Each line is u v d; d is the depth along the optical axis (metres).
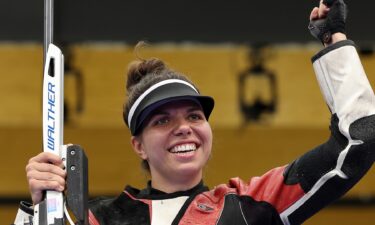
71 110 12.11
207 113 6.02
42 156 5.55
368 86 5.55
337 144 5.53
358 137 5.43
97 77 12.14
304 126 12.26
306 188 5.66
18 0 10.93
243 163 12.32
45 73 5.72
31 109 12.38
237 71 12.21
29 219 5.62
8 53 12.38
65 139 12.19
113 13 9.98
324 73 5.64
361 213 12.34
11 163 12.37
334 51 5.61
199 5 10.09
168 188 5.92
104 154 12.28
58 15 9.90
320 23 5.73
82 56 12.12
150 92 5.88
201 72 12.18
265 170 12.34
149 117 5.86
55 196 5.46
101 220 5.88
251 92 12.23
